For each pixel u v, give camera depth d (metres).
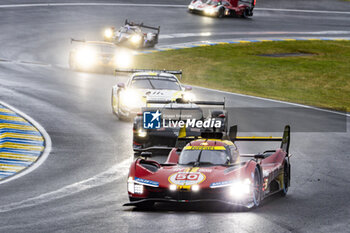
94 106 85.31
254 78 127.88
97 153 57.59
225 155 37.53
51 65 130.62
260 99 99.06
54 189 43.59
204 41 176.00
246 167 34.31
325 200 39.00
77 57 123.12
